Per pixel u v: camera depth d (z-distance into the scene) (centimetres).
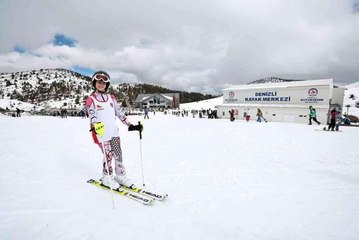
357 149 668
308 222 233
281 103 2533
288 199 294
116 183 325
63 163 458
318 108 2161
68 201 273
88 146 668
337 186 346
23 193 294
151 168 443
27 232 204
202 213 252
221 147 694
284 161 511
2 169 407
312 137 956
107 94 334
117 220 230
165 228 217
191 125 1633
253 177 389
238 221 234
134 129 353
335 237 205
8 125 1424
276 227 223
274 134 1063
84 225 218
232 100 3050
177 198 295
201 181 366
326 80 2319
